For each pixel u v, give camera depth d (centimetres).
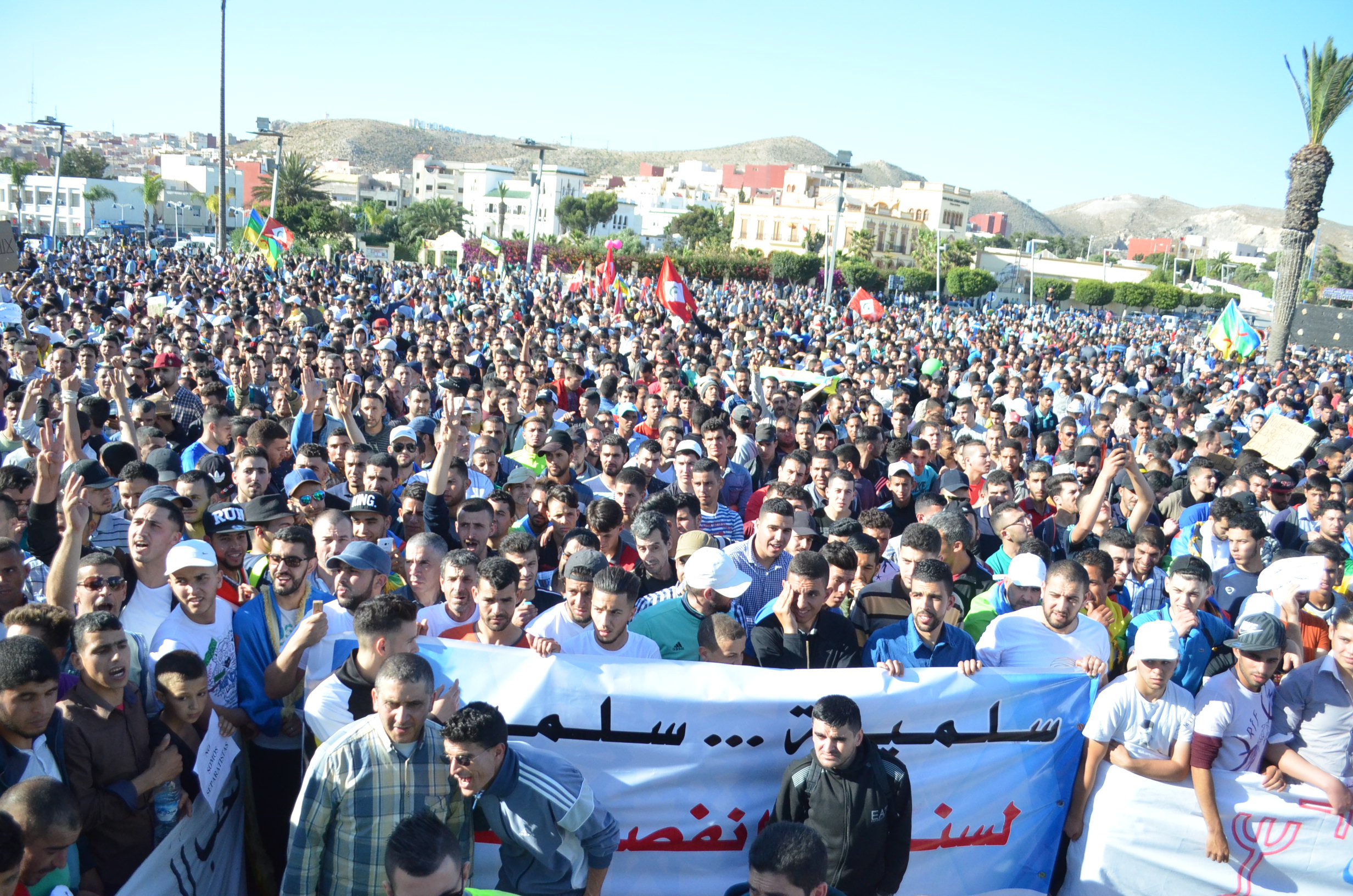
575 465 931
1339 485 905
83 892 387
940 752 498
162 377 1069
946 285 9150
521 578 562
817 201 11012
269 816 486
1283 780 503
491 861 443
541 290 4128
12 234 1280
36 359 1141
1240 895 505
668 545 625
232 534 550
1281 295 3152
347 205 12469
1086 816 514
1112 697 500
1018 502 857
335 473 866
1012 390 1600
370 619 427
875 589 615
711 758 480
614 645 511
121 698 405
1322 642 610
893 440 1061
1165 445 1088
